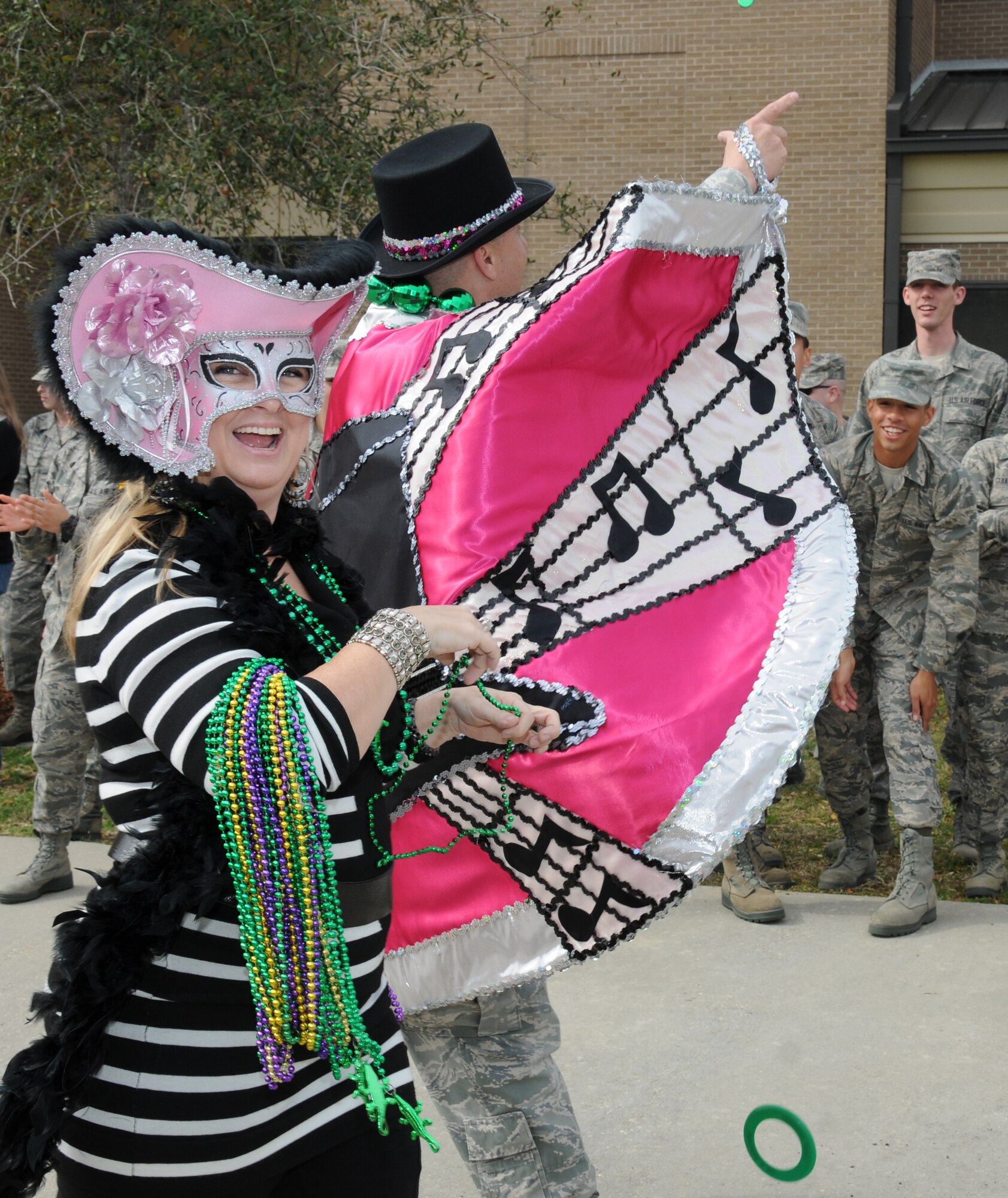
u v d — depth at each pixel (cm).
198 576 163
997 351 1441
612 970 434
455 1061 241
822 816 627
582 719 226
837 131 1409
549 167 1460
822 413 666
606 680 230
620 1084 354
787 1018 391
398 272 275
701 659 235
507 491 236
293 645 168
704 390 251
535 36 1448
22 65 925
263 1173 164
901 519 461
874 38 1389
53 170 943
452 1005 237
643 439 246
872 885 528
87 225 945
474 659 179
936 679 472
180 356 171
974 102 1484
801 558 244
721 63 1420
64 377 170
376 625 165
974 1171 305
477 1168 244
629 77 1438
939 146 1398
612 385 245
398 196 269
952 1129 324
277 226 1038
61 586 498
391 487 246
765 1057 366
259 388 176
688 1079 356
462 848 232
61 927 163
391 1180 174
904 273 1455
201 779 153
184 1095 159
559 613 235
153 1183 159
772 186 257
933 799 459
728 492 249
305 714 153
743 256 252
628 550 242
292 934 157
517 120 1460
